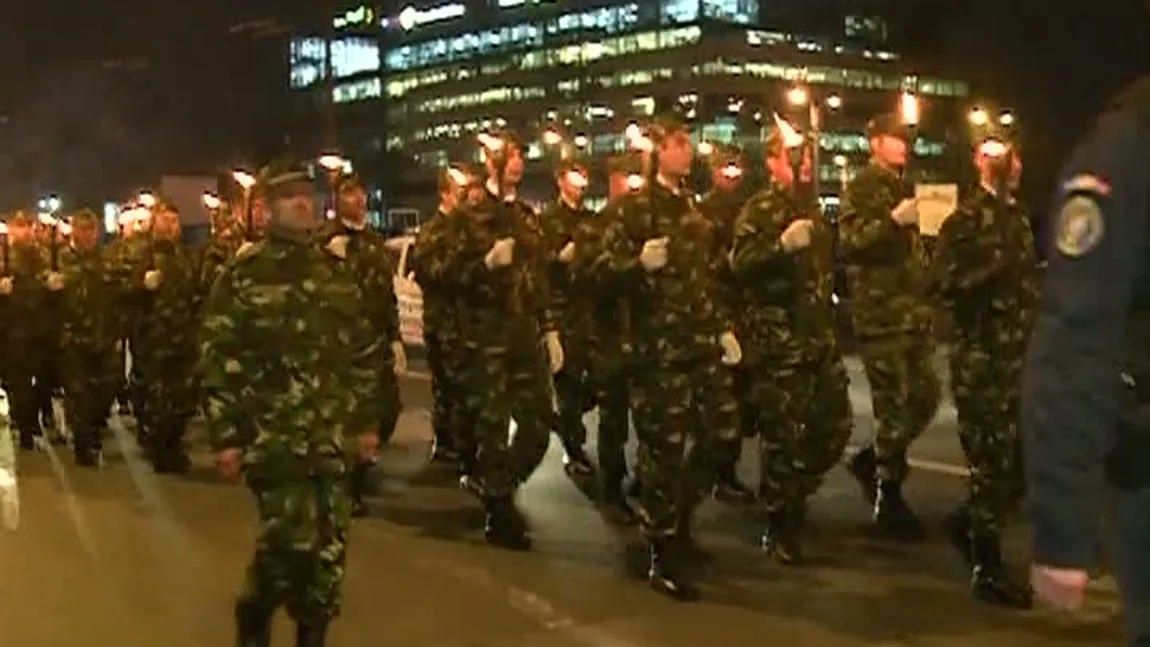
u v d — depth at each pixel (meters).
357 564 8.52
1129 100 2.92
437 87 105.00
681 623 7.05
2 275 13.88
